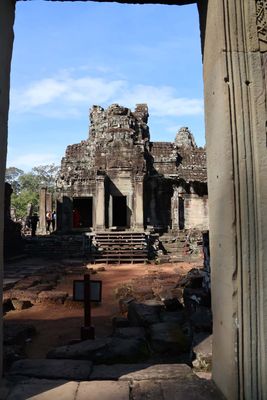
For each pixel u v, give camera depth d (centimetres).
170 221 2997
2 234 356
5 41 365
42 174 7088
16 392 340
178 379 372
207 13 377
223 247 342
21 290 1177
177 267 1981
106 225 2817
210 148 384
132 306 805
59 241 2534
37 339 752
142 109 3325
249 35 339
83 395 334
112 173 2883
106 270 1886
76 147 3108
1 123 353
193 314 646
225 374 329
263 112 330
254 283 315
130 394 337
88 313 691
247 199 320
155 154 3116
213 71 362
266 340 312
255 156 326
